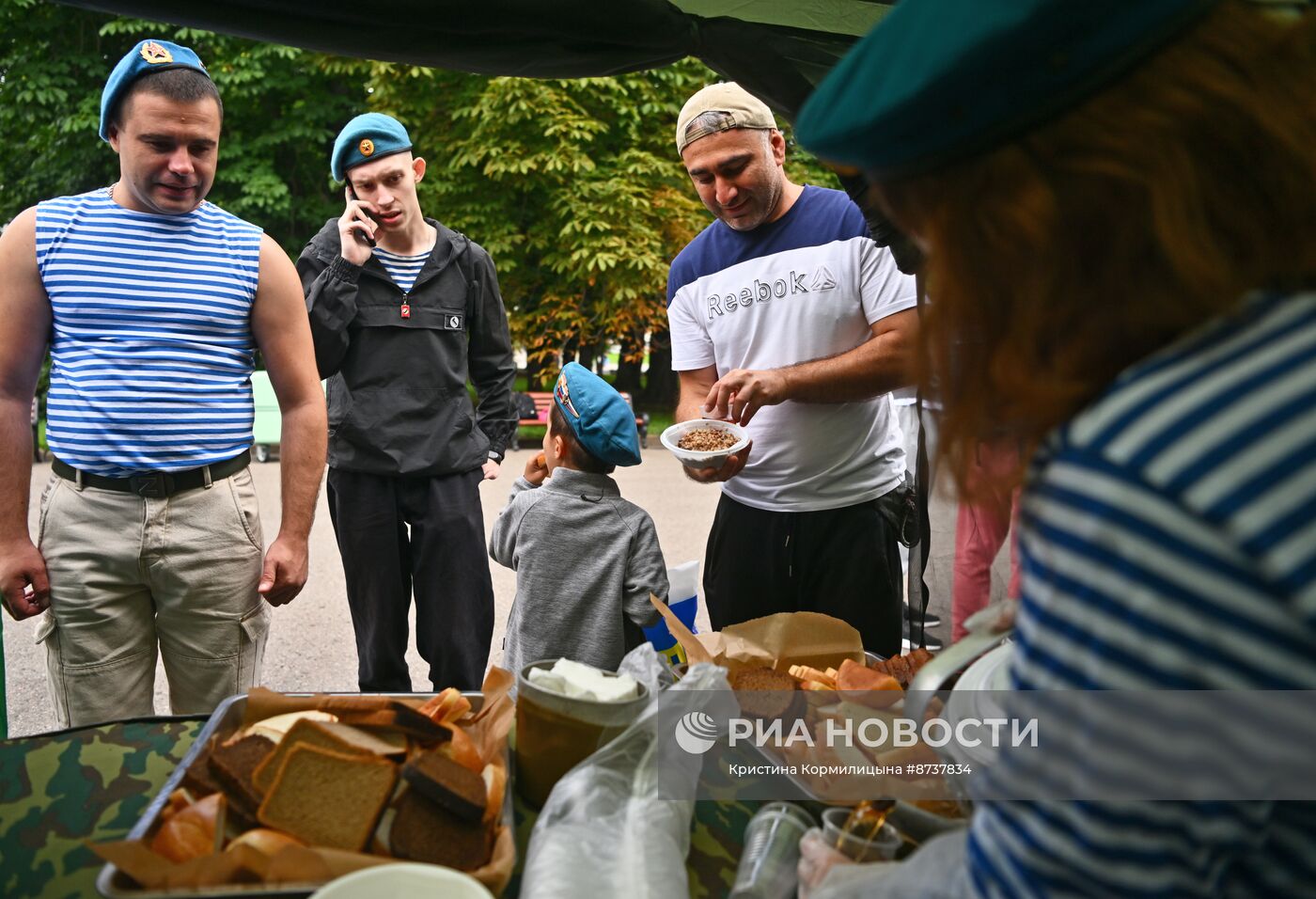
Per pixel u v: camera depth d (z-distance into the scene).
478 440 2.76
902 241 1.59
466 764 0.93
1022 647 0.52
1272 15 0.49
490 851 0.82
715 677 1.01
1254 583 0.43
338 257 2.54
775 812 0.90
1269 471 0.43
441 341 2.65
